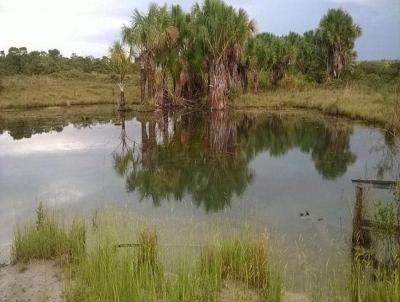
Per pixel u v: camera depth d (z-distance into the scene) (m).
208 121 29.66
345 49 52.41
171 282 5.99
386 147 18.36
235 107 37.69
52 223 8.09
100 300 5.62
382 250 7.66
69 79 64.25
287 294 6.23
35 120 30.66
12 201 11.78
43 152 19.25
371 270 6.80
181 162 16.91
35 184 13.69
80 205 11.30
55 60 83.94
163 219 9.94
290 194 12.16
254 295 6.05
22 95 42.91
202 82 39.91
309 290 6.34
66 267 7.08
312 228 9.25
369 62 64.50
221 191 12.69
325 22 53.09
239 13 35.66
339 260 7.43
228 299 5.92
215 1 35.34
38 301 6.13
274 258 7.43
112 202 11.58
